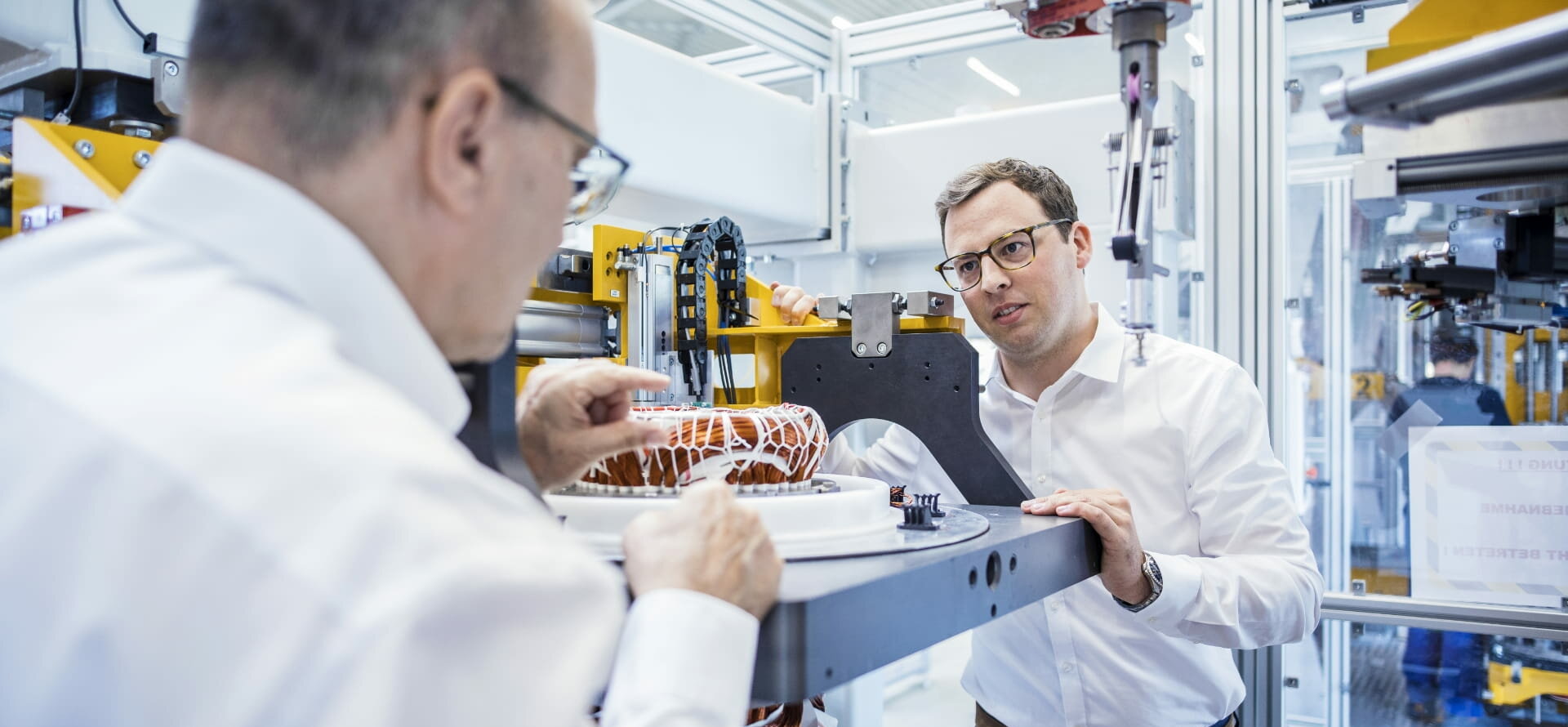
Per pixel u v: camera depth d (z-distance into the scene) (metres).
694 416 0.96
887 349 1.25
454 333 0.57
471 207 0.51
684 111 2.03
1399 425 2.19
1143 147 0.80
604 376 0.82
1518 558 2.09
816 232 2.49
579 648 0.43
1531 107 0.71
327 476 0.40
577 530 0.81
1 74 1.16
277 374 0.42
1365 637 2.24
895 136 2.40
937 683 3.57
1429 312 1.17
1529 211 0.89
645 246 1.55
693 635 0.52
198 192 0.47
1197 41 2.23
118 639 0.39
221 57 0.48
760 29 2.42
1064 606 1.60
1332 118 0.67
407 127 0.48
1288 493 1.56
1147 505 1.64
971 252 1.57
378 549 0.39
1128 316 0.83
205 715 0.38
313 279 0.47
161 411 0.41
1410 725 2.21
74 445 0.41
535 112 0.53
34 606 0.41
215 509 0.39
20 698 0.41
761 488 0.95
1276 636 1.41
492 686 0.40
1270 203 2.19
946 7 2.55
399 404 0.45
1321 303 2.23
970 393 1.20
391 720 0.36
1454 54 0.59
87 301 0.45
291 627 0.38
